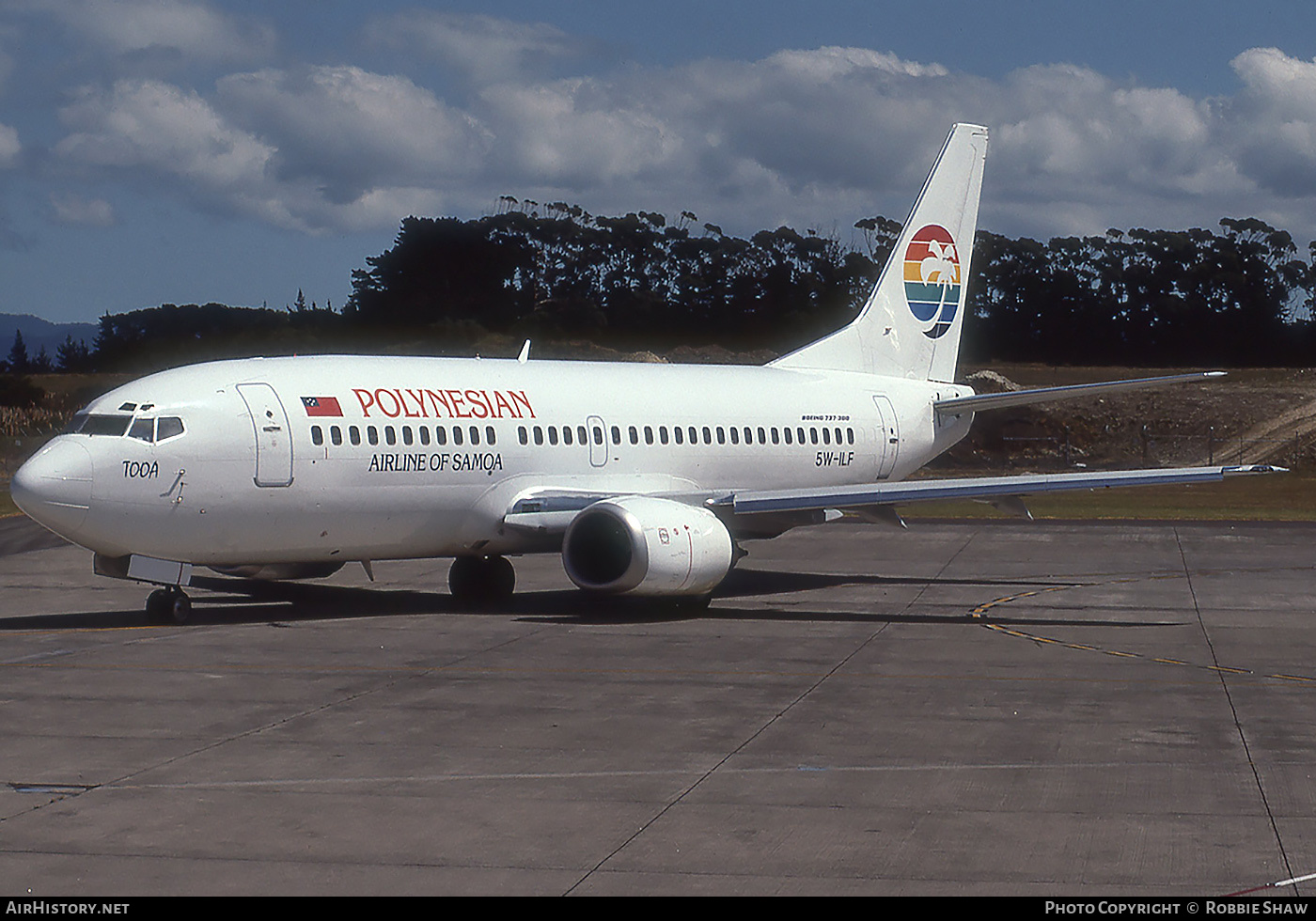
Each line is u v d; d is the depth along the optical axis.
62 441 31.61
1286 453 118.25
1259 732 21.73
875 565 49.41
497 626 33.78
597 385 40.69
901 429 48.41
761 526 39.88
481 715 22.84
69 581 43.75
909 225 50.09
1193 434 126.75
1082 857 15.15
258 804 17.28
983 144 51.50
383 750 20.28
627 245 178.62
